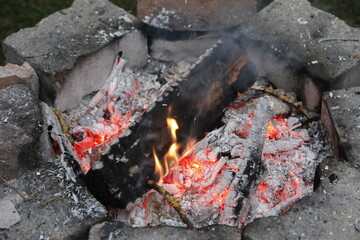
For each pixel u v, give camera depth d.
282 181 1.29
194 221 1.22
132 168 1.22
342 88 1.40
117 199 1.20
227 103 1.38
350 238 1.13
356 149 1.25
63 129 1.36
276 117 1.41
